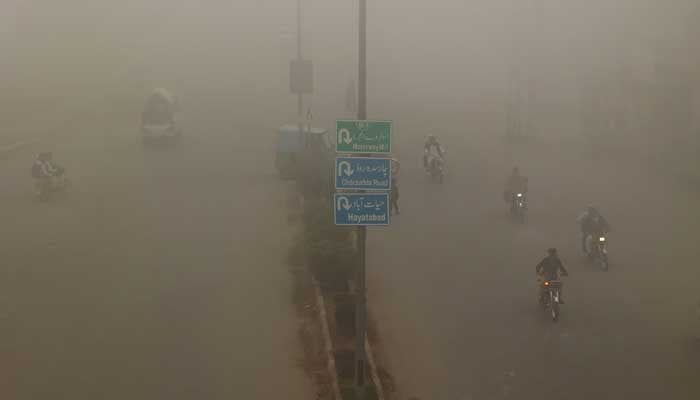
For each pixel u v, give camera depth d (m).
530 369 13.80
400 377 13.45
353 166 12.03
